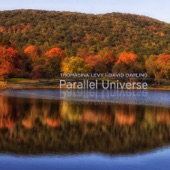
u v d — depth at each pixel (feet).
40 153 65.21
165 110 128.77
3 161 59.72
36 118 104.63
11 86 259.80
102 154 65.05
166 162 59.98
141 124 97.55
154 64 297.94
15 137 78.18
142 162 59.98
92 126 93.91
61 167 57.06
